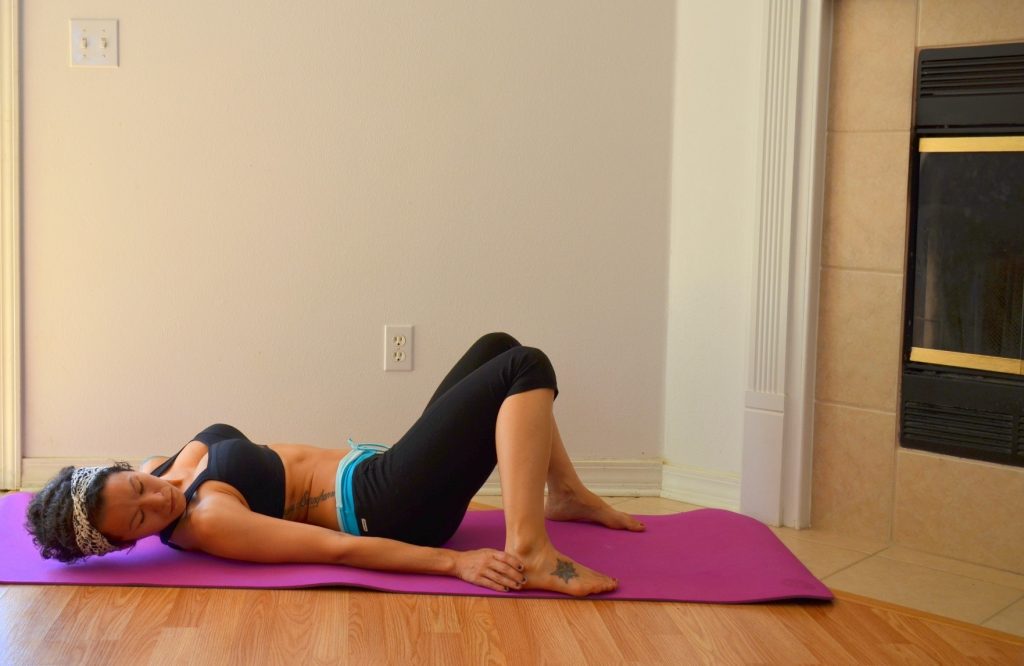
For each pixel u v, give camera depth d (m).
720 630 2.06
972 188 2.67
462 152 3.15
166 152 3.07
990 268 2.65
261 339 3.14
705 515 2.76
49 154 3.04
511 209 3.18
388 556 2.21
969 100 2.65
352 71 3.10
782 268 2.90
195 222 3.09
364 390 3.18
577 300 3.21
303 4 3.06
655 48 3.18
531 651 1.93
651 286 3.22
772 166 2.90
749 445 3.00
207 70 3.05
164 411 3.13
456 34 3.12
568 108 3.17
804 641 2.04
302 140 3.10
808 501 2.96
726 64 3.06
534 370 2.22
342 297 3.15
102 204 3.06
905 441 2.79
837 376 2.89
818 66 2.82
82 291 3.08
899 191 2.76
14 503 2.71
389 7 3.09
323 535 2.21
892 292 2.79
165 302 3.10
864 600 2.29
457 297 3.19
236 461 2.28
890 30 2.75
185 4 3.03
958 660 1.99
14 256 3.04
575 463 3.24
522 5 3.13
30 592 2.12
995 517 2.65
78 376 3.10
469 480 2.27
